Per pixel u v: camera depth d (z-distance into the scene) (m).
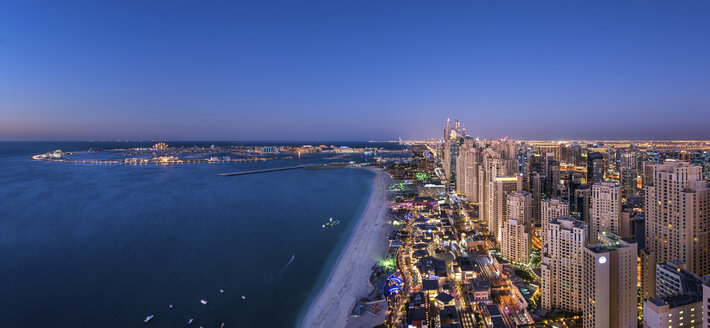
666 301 107.56
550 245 148.25
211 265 196.25
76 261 197.88
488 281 173.12
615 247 123.19
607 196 182.75
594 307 121.06
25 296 158.12
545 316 140.00
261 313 149.25
